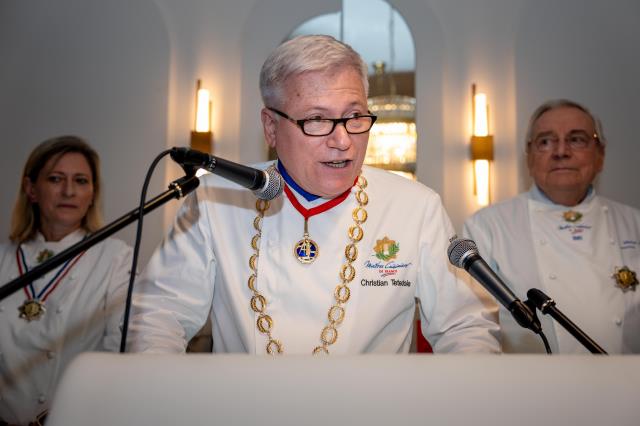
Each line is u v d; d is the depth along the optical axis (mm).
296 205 1561
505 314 2264
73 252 983
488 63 3689
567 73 3602
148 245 3594
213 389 628
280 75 1409
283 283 1494
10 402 2260
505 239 2375
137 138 3723
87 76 3838
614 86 3568
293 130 1392
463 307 1527
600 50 3604
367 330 1458
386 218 1589
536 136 2396
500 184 3559
